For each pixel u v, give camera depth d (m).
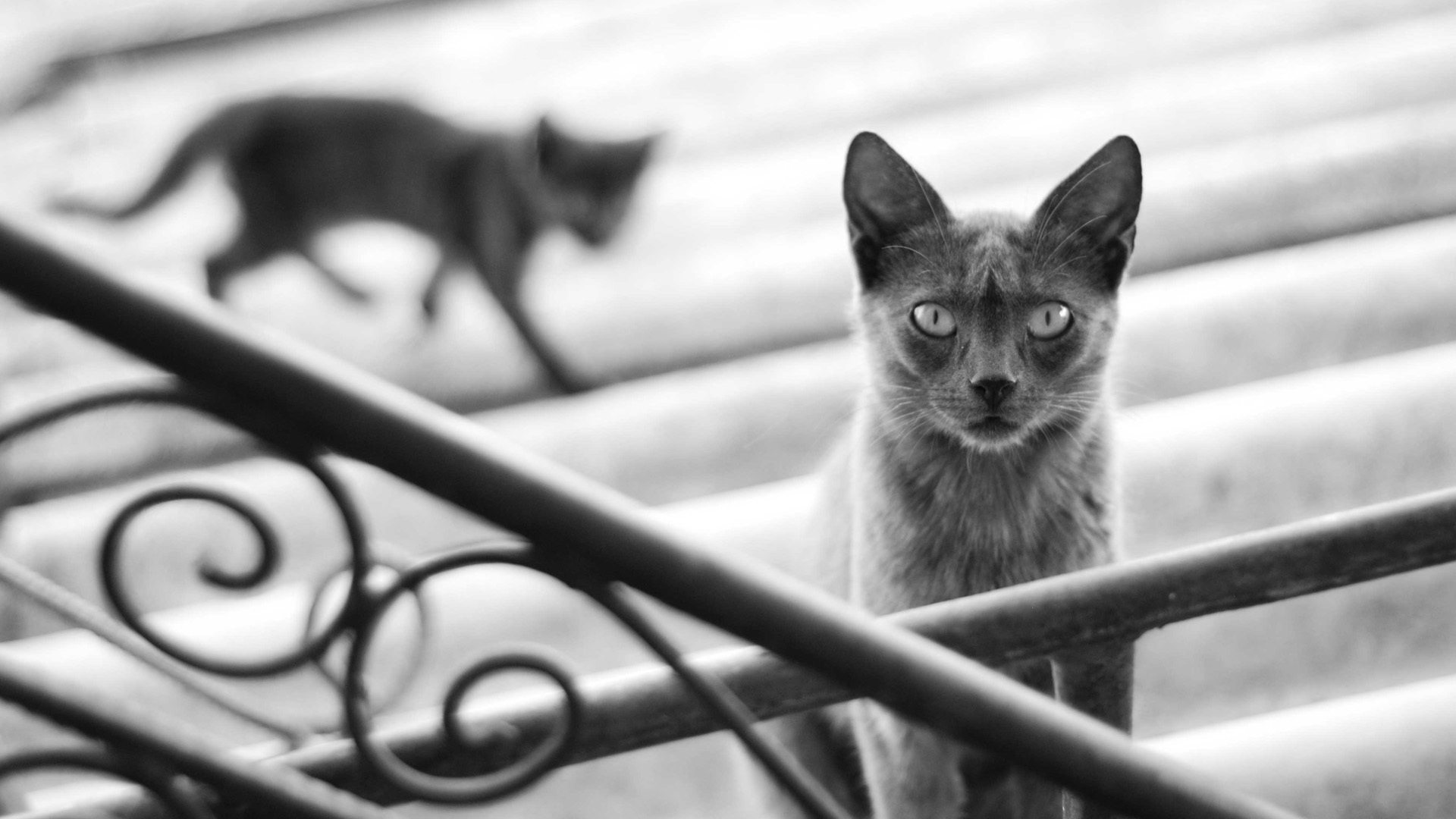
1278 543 1.06
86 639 2.07
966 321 1.70
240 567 2.21
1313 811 1.65
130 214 2.86
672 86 3.80
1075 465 1.73
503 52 4.02
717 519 2.13
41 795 1.86
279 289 3.20
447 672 2.00
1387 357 2.30
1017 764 0.87
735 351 2.71
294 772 0.99
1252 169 2.74
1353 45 3.33
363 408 0.79
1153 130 3.08
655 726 1.07
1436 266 2.36
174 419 2.49
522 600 2.05
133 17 4.00
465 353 2.88
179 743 0.87
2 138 3.55
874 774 1.69
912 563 1.72
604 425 2.39
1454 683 1.75
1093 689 1.45
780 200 3.23
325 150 2.87
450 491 0.80
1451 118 2.78
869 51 3.84
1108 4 3.84
